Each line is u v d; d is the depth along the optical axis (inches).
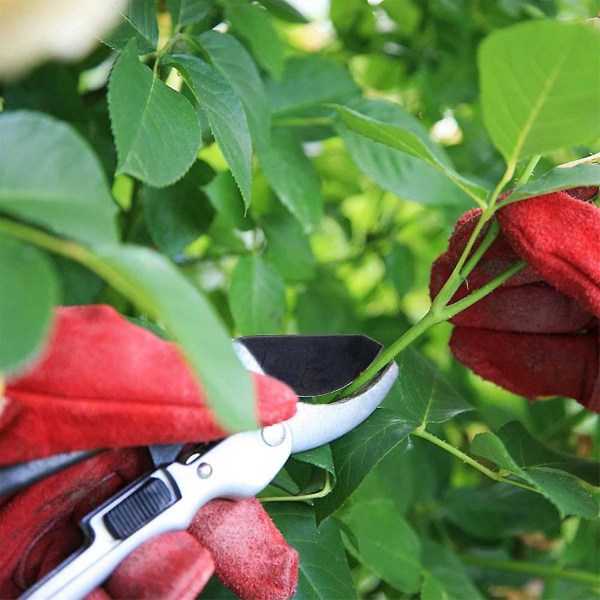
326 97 19.4
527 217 12.6
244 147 14.1
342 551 15.0
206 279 23.0
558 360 14.8
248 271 18.7
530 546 25.1
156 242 17.4
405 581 17.9
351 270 28.1
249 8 17.9
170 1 15.6
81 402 10.1
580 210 12.5
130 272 8.8
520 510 21.6
